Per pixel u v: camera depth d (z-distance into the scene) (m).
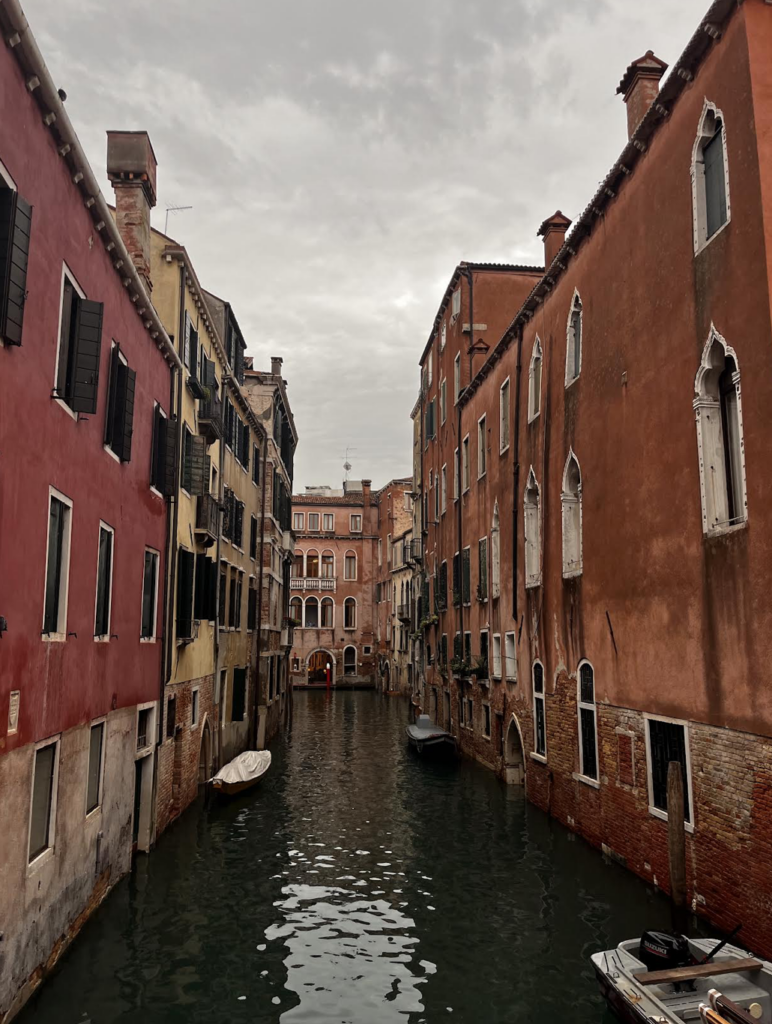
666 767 10.96
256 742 24.83
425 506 33.50
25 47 7.02
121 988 8.39
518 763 19.77
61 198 8.47
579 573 14.29
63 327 8.84
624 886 11.47
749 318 9.05
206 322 17.84
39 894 8.09
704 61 10.14
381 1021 7.82
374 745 28.03
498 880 12.12
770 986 7.14
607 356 13.21
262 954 9.41
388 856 13.72
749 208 9.05
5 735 7.12
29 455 7.68
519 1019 7.83
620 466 12.61
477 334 25.80
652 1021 6.55
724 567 9.55
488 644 21.61
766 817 8.58
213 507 17.92
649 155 11.76
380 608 56.72
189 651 16.41
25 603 7.62
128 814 11.97
